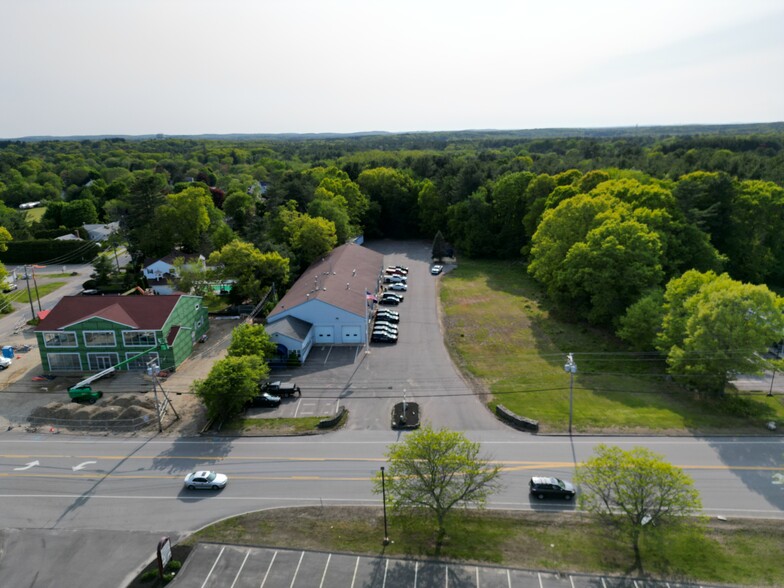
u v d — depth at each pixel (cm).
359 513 3703
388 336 6600
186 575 3195
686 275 5544
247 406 5122
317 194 11081
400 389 5403
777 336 4619
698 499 3581
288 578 3158
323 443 4519
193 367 6006
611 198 7812
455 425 4725
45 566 3306
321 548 3384
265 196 12744
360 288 7469
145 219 9881
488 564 3222
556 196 9419
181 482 4072
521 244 10688
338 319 6506
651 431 4528
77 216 13638
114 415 4928
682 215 7575
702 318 4844
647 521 3166
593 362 5931
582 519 3584
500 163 14862
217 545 3431
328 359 6134
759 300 4644
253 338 5456
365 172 13312
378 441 4531
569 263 6988
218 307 7919
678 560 3212
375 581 3117
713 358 4744
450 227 11481
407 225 13162
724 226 7956
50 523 3666
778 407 4916
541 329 6981
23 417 5019
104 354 5872
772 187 8238
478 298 8344
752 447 4281
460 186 11762
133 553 3394
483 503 3466
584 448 4341
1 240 10000
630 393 5184
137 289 8588
